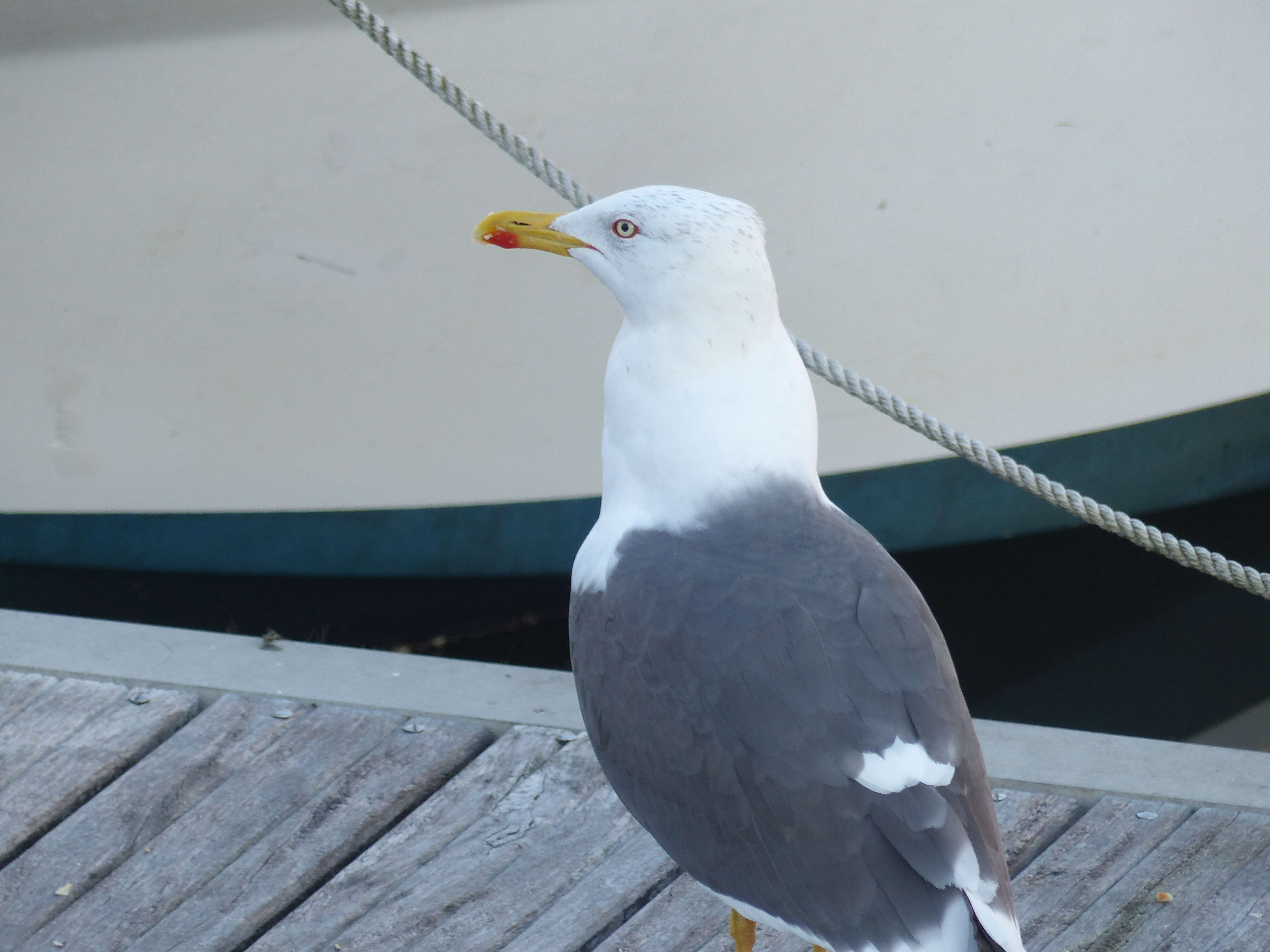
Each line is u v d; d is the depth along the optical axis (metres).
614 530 4.24
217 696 6.29
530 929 5.00
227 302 7.93
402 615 9.29
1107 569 9.77
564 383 8.14
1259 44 8.09
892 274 8.10
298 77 7.38
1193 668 8.90
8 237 7.88
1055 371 8.62
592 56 7.41
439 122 7.47
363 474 8.39
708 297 4.11
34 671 6.45
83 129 7.57
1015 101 7.82
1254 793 5.39
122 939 5.05
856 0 7.40
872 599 3.88
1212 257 8.62
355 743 5.95
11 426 8.38
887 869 3.54
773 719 3.68
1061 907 4.93
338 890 5.21
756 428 4.16
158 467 8.42
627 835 5.40
